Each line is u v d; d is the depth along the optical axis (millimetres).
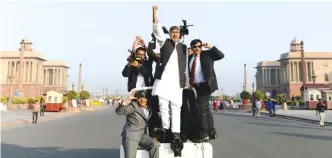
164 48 3514
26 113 27828
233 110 43094
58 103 31625
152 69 4191
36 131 13461
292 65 96312
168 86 3436
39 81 91375
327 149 8422
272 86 109438
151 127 3975
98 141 10062
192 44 3807
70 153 7777
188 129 3604
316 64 96125
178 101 3432
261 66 112375
